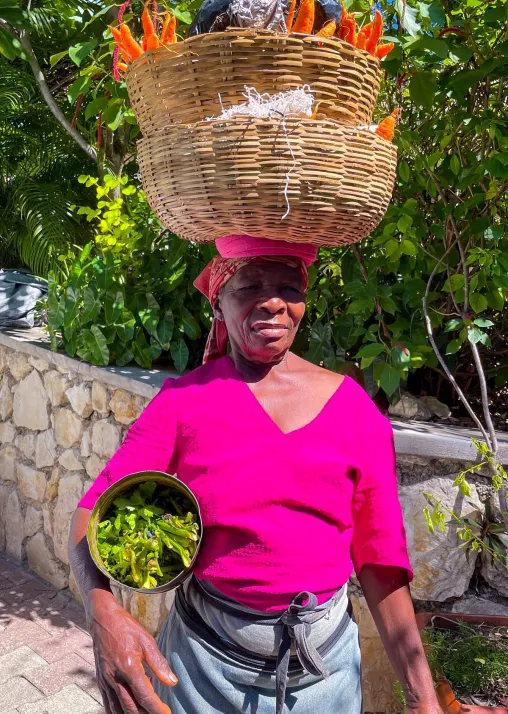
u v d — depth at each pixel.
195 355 3.30
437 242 2.76
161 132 1.21
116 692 1.16
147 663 1.17
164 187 1.24
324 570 1.28
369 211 1.25
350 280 2.77
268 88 1.15
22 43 3.78
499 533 2.17
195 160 1.16
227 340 1.51
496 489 2.08
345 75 1.17
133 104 1.30
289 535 1.26
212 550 1.29
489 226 2.31
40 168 5.36
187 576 1.29
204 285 1.56
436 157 2.38
